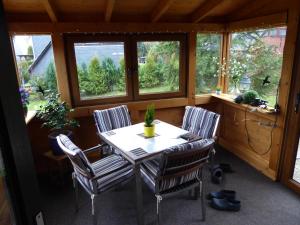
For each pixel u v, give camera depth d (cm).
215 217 227
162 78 352
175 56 350
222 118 382
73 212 241
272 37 280
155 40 332
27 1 251
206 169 310
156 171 202
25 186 61
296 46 238
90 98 326
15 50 282
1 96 51
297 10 232
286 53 249
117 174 216
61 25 285
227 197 246
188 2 299
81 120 327
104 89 330
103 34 309
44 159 314
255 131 313
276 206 239
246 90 332
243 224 217
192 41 343
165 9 280
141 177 222
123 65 329
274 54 279
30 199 63
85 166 187
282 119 262
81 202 256
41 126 281
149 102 345
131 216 233
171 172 186
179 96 365
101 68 322
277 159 276
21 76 291
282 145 268
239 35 334
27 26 274
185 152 176
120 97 337
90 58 314
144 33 324
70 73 309
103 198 260
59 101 299
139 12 310
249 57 321
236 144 356
